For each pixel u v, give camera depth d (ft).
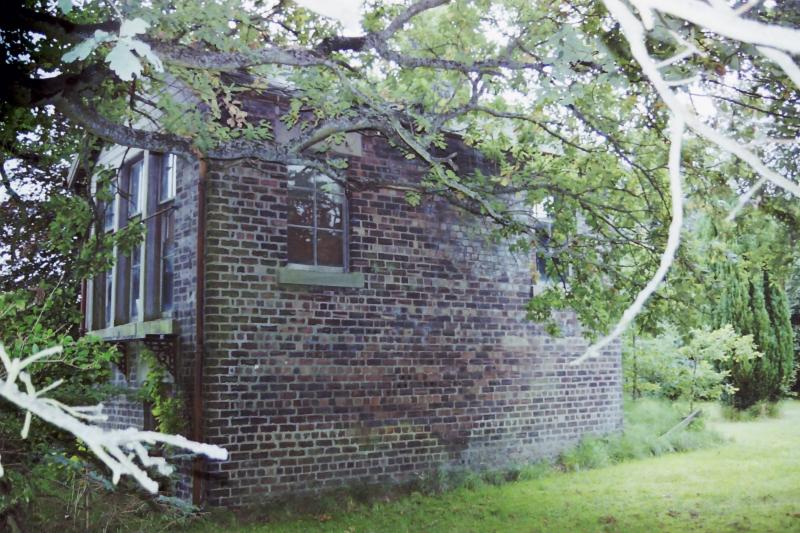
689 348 50.47
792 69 4.51
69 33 17.47
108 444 4.49
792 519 25.72
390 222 33.68
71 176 41.37
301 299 30.76
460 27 23.59
